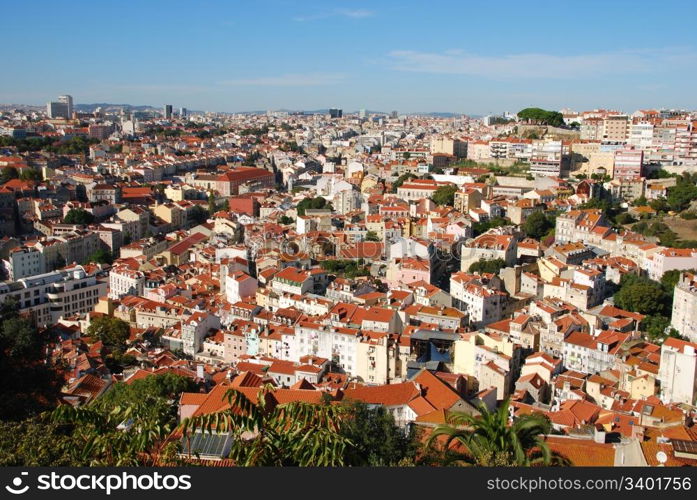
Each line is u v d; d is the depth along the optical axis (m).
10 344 122.31
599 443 117.06
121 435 66.75
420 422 145.75
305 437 62.97
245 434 96.88
